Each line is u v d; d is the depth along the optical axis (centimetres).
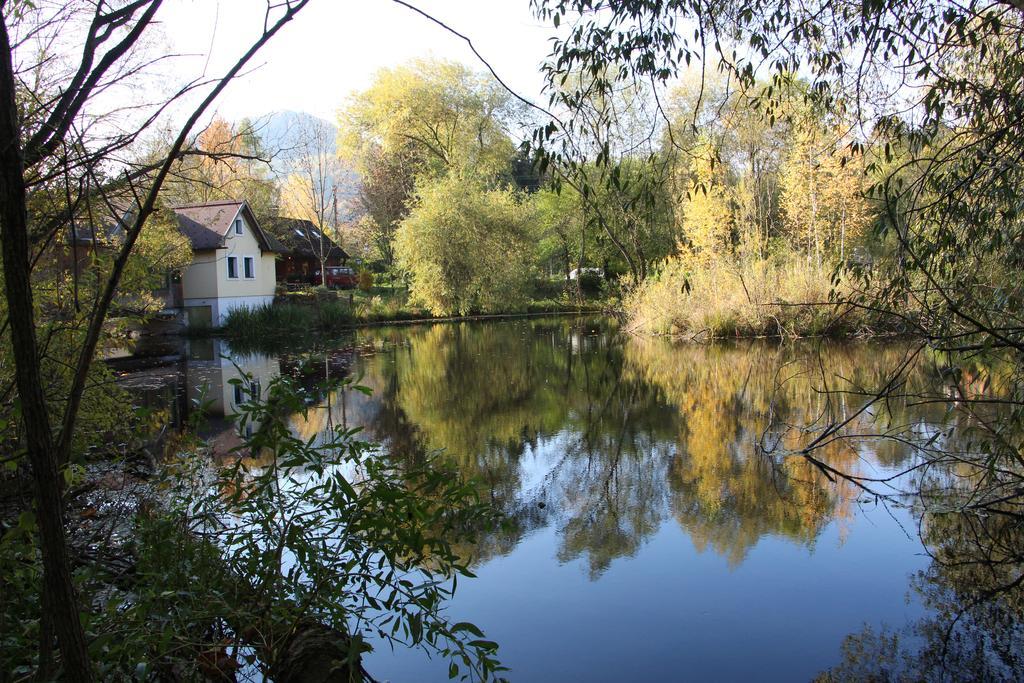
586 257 3209
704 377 1312
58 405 407
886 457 731
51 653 154
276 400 268
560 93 411
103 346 506
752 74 462
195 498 370
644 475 705
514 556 506
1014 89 450
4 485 270
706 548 513
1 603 204
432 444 845
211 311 2588
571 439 869
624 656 365
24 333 132
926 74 456
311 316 2617
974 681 337
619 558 500
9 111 129
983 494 591
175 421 940
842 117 519
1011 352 516
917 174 555
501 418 1004
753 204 2020
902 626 396
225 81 171
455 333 2386
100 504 417
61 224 213
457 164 2995
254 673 302
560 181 416
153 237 548
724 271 1875
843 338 1694
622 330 2252
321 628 316
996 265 516
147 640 227
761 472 702
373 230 4297
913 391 1033
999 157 456
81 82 171
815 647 376
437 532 452
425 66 3047
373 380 1377
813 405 1022
